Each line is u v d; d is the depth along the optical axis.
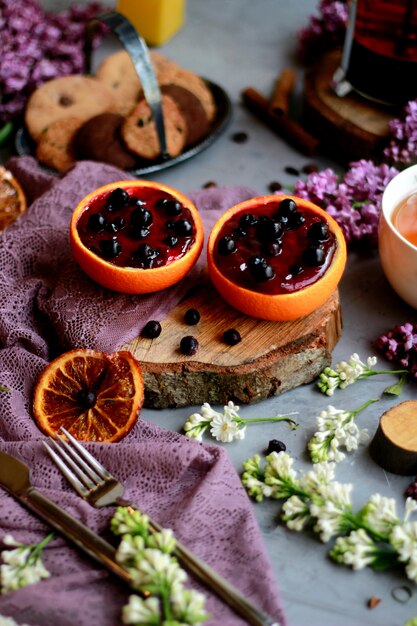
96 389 0.58
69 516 0.51
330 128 0.77
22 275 0.63
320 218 0.59
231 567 0.50
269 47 0.92
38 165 0.76
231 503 0.53
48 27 0.84
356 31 0.73
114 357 0.57
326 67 0.81
